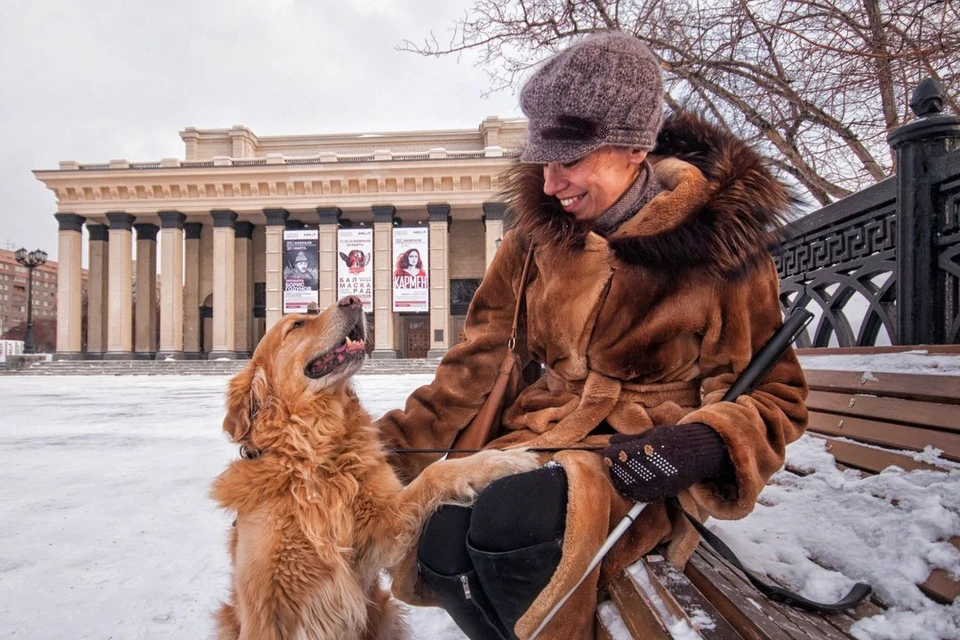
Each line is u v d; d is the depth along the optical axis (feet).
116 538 13.17
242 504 7.24
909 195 9.29
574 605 5.05
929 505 6.11
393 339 152.25
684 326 5.90
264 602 6.73
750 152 6.00
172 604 9.75
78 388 74.08
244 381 8.05
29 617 9.30
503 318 7.77
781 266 15.43
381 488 7.22
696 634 3.86
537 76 6.03
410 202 151.84
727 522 7.78
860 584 5.43
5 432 30.73
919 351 8.20
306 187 152.46
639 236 5.72
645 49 5.89
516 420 7.29
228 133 171.32
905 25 16.58
